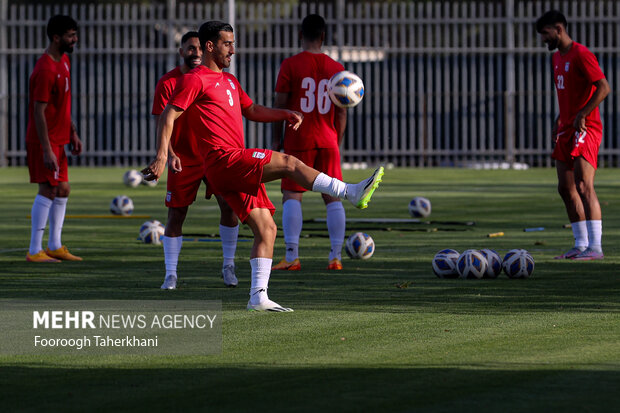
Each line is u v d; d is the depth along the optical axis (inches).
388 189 2721.5
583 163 1248.2
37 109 1274.6
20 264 1241.4
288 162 857.5
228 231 1024.2
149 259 1285.7
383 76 3919.8
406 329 764.6
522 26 3927.2
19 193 2593.5
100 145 3971.5
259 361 650.8
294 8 3932.1
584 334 738.8
